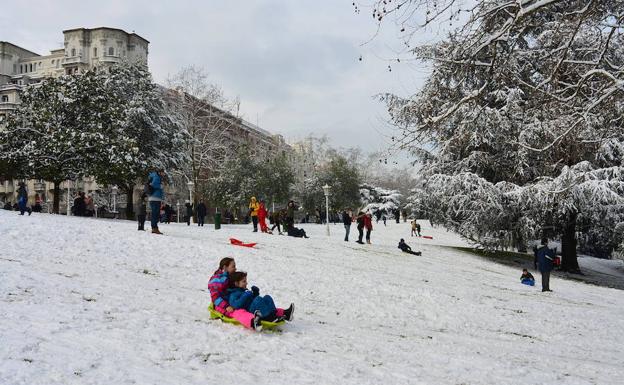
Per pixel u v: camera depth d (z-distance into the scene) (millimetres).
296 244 22047
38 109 33281
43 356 4949
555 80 10141
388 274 17156
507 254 34250
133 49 89938
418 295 13477
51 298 7641
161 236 17750
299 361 5773
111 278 10500
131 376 4652
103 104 35656
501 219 28344
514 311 13117
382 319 10195
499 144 28250
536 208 26578
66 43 88375
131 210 41469
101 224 19969
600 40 10688
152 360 5262
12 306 6867
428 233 44750
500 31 8523
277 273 14023
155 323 6789
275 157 66125
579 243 33750
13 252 12609
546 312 13555
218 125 55719
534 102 11945
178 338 6230
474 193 27906
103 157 33312
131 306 7719
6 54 94438
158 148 42812
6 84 90500
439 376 5715
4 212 22875
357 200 73375
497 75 10266
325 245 23203
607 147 25469
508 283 20234
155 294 9234
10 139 32250
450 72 10398
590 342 10148
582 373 6750
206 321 7398
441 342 8148
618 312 15406
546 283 18625
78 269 11195
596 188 24594
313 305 10742
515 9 8906
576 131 10852
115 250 14562
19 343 5246
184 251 15648
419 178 34406
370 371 5629
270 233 26812
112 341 5750
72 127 34000
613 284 28062
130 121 39469
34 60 96188
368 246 26062
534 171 28047
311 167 82062
